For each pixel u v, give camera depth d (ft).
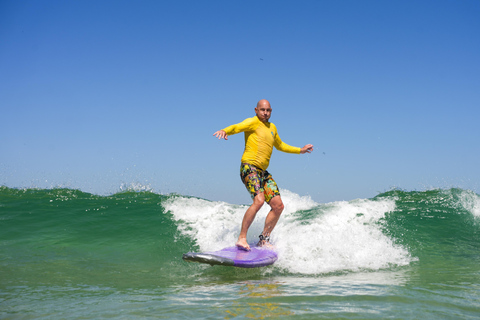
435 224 19.98
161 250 16.11
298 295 9.52
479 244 17.51
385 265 14.25
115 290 10.67
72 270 13.29
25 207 22.18
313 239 16.44
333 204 22.35
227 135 15.85
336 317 7.61
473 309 8.26
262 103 16.70
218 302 8.91
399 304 8.61
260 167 16.39
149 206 22.54
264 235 16.08
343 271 13.32
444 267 13.92
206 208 21.63
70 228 18.78
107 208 22.17
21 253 15.40
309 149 18.92
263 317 7.64
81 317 7.99
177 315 7.89
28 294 10.19
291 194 23.86
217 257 12.51
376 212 21.25
